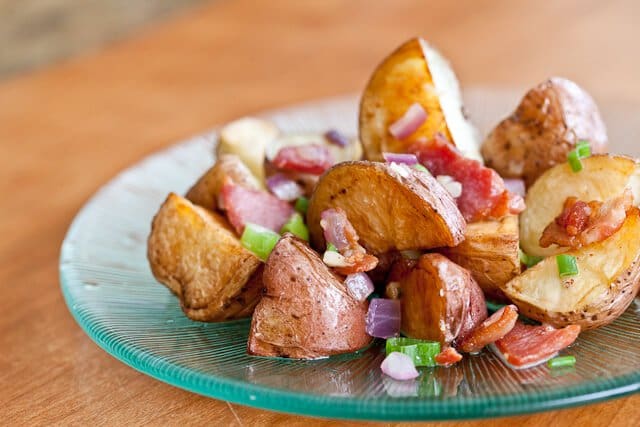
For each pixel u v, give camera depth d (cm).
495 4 86
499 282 44
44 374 45
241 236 47
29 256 54
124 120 69
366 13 86
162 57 81
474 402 38
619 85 67
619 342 42
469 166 45
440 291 42
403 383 40
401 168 43
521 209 45
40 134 68
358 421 41
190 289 46
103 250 51
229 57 79
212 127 66
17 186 62
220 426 42
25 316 50
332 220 44
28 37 102
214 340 44
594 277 43
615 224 43
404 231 43
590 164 45
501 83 69
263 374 41
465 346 42
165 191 56
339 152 52
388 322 43
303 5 90
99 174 62
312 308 42
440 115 47
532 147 48
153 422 42
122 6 110
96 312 46
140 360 42
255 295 45
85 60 82
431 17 84
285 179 49
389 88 48
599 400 38
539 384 39
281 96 70
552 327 42
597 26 78
